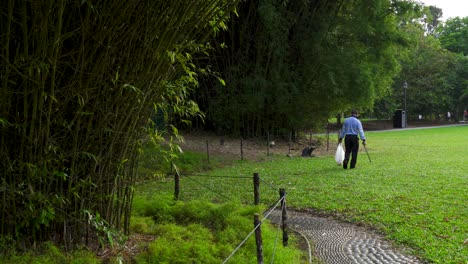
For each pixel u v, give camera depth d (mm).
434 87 38531
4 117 3375
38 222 3572
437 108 41656
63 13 3564
